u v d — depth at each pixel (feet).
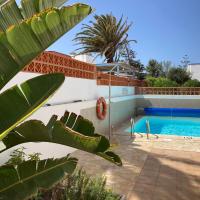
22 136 8.25
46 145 24.31
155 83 84.38
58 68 28.81
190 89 77.20
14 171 8.19
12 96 7.02
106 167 24.45
